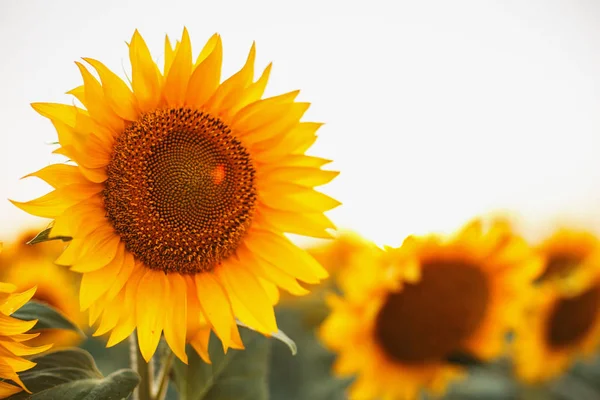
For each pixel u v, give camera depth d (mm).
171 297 914
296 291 949
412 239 1223
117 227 911
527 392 1573
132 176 912
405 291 1256
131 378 872
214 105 946
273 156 955
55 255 1288
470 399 1569
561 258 1518
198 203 934
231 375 994
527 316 1436
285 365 1743
